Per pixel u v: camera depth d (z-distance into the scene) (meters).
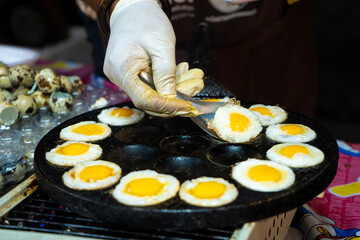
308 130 0.49
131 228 0.39
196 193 0.38
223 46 0.78
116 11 0.50
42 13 1.57
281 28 0.83
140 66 0.46
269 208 0.36
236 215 0.36
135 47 0.46
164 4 0.54
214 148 0.48
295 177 0.40
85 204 0.37
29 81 0.61
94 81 0.81
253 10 0.76
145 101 0.45
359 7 1.49
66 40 1.70
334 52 1.61
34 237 0.36
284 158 0.43
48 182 0.39
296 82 0.91
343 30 1.55
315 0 1.53
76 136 0.49
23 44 1.61
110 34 0.49
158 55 0.45
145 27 0.46
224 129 0.49
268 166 0.41
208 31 0.64
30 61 0.86
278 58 0.87
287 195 0.37
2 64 0.61
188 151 0.49
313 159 0.43
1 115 0.54
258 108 0.55
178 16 0.72
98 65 0.79
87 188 0.39
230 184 0.39
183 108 0.46
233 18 0.75
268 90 0.90
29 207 0.42
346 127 1.50
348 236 0.45
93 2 0.52
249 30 0.79
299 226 0.48
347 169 0.57
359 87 1.57
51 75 0.59
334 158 0.43
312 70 0.93
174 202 0.37
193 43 0.62
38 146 0.46
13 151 0.50
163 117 0.55
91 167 0.42
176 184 0.40
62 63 0.95
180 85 0.49
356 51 1.58
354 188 0.53
